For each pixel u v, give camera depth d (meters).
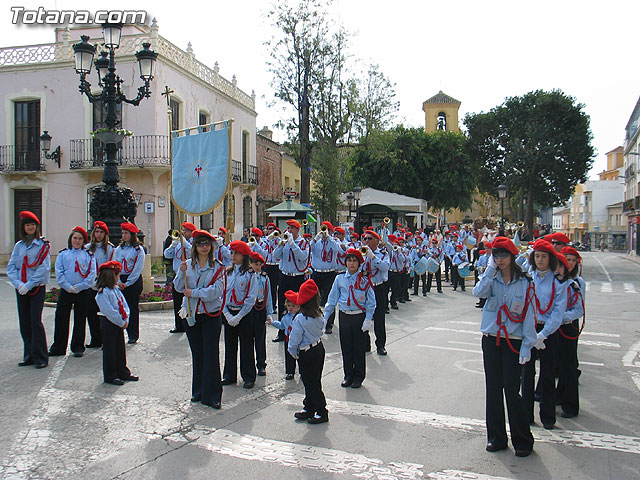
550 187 42.97
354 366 6.76
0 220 23.08
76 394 6.23
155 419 5.51
